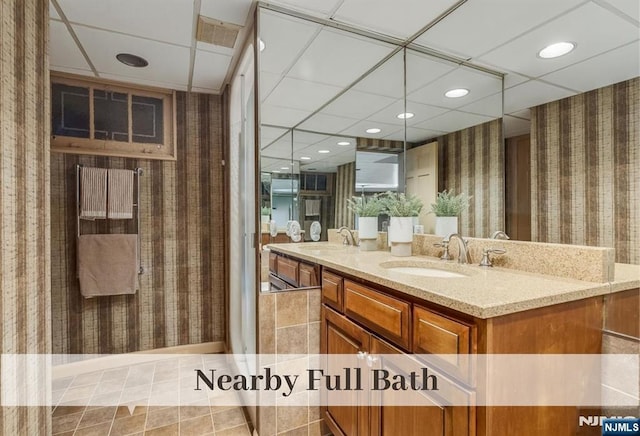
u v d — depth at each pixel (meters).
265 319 1.65
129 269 2.51
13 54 0.94
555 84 1.33
